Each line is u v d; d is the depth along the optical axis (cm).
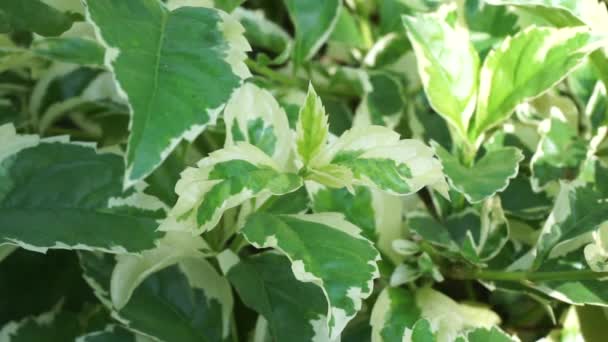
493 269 35
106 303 32
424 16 34
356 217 33
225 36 28
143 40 27
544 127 36
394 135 28
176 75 26
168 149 25
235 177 28
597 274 31
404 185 28
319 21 40
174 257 32
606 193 35
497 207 33
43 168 31
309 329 31
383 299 32
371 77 40
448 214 35
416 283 34
